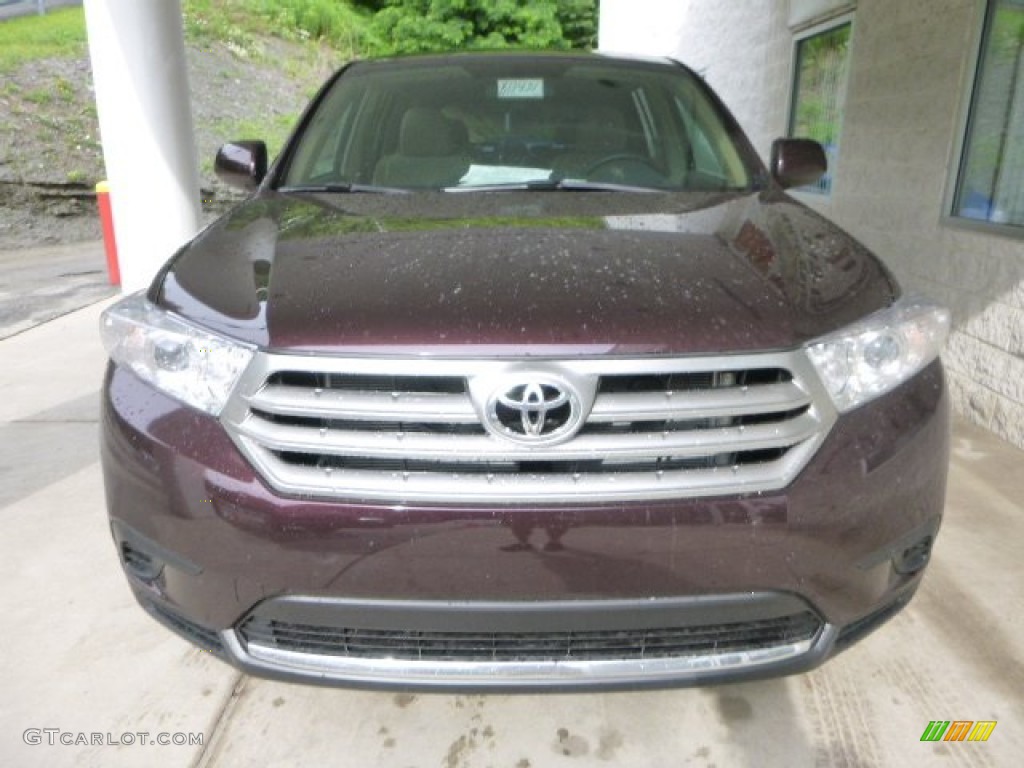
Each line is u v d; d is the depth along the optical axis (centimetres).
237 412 159
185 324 168
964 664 216
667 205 226
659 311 158
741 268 177
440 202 229
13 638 230
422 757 188
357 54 2002
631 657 166
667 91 292
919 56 439
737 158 270
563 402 149
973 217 401
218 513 158
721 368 153
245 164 272
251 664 169
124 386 176
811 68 662
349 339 154
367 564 155
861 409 166
